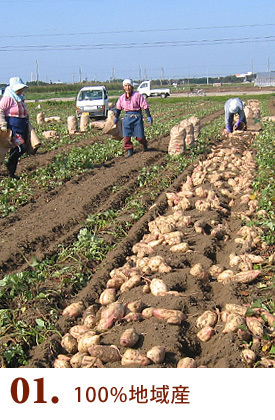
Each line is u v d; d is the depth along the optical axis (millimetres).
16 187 9938
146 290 5699
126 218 8156
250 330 4824
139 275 5926
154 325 4941
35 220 8266
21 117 10000
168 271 6168
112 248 7074
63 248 7082
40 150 14359
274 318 4977
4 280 5781
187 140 13297
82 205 8836
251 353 4508
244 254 6516
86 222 8031
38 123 23016
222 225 7480
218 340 4812
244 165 11367
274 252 6824
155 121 23531
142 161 12219
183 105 39938
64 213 8531
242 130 16594
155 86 103125
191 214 8180
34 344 5125
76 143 16047
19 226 8023
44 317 5453
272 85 82375
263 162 11391
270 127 17828
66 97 62719
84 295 5902
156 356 4461
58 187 10125
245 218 7816
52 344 4965
